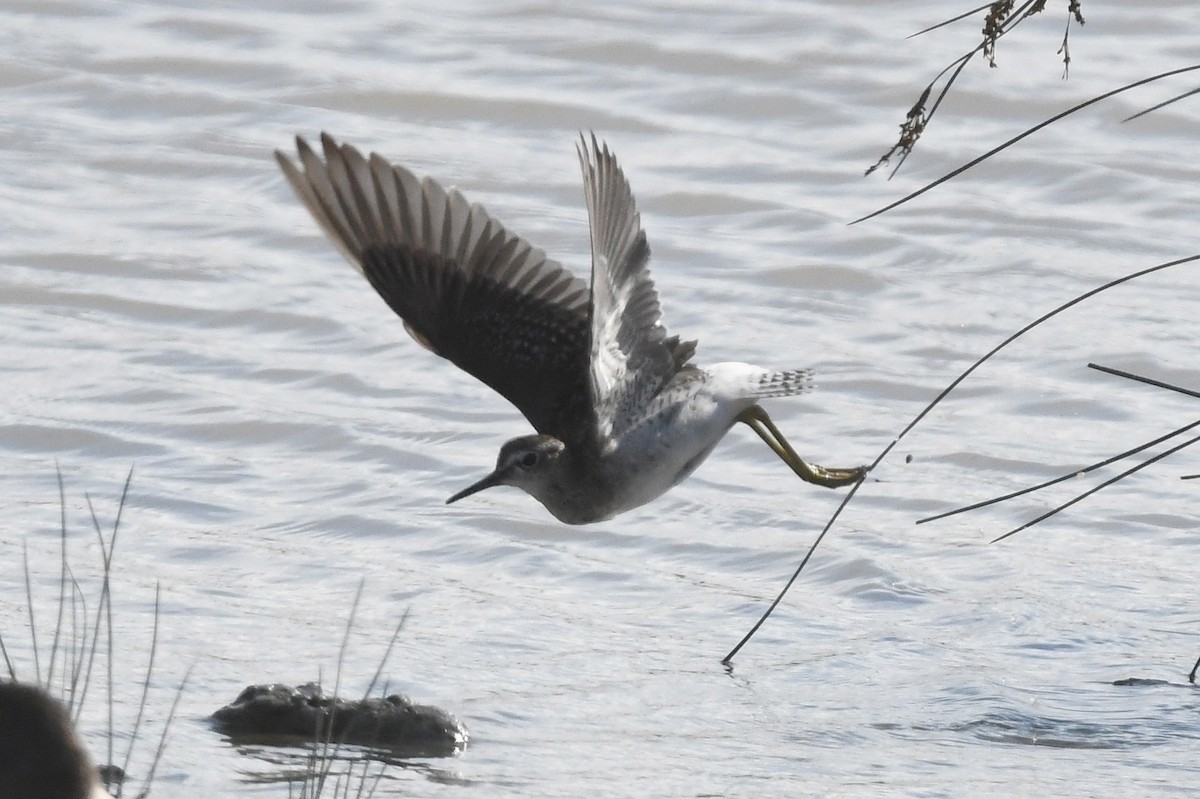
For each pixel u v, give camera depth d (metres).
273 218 21.34
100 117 23.77
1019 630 12.29
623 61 25.36
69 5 26.64
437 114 24.11
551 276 8.78
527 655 11.63
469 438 16.22
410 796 8.99
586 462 8.77
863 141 23.41
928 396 17.39
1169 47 25.69
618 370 8.65
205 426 16.20
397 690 10.81
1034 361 18.09
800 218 21.41
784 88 24.61
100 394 16.83
